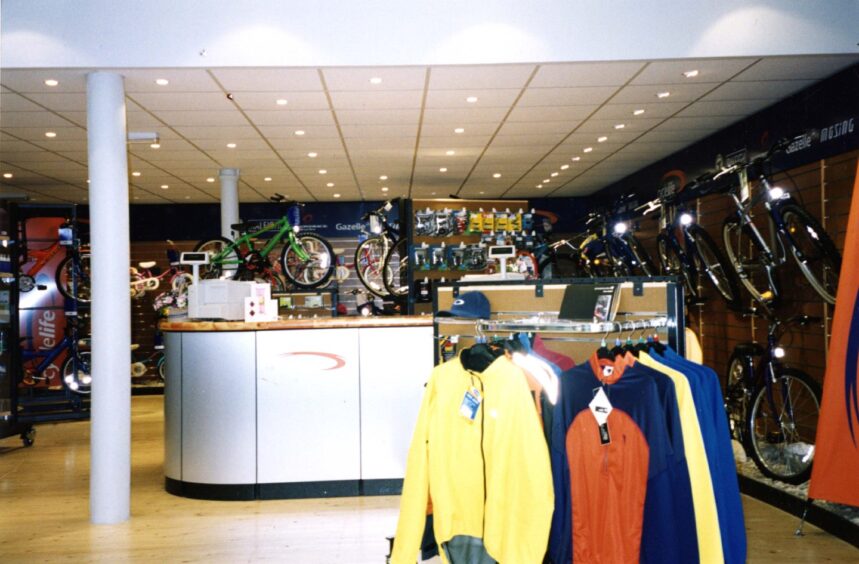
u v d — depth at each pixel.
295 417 5.17
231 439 5.15
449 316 3.31
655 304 3.06
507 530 2.60
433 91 5.69
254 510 4.90
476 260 6.85
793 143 5.99
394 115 6.46
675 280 3.02
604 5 5.00
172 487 5.35
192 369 5.22
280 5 4.93
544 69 5.17
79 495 5.45
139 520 4.74
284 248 9.48
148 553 4.11
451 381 2.86
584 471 2.62
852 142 5.25
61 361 10.55
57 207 9.17
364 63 4.96
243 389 5.16
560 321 2.91
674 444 2.50
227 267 9.37
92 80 4.94
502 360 2.75
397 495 5.20
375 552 4.06
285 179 10.00
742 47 4.98
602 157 8.77
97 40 4.83
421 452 2.81
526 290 3.41
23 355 9.67
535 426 2.62
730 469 2.65
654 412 2.53
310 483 5.16
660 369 2.63
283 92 5.61
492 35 4.98
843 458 3.80
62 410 9.30
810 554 3.83
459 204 7.00
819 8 5.01
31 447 7.42
